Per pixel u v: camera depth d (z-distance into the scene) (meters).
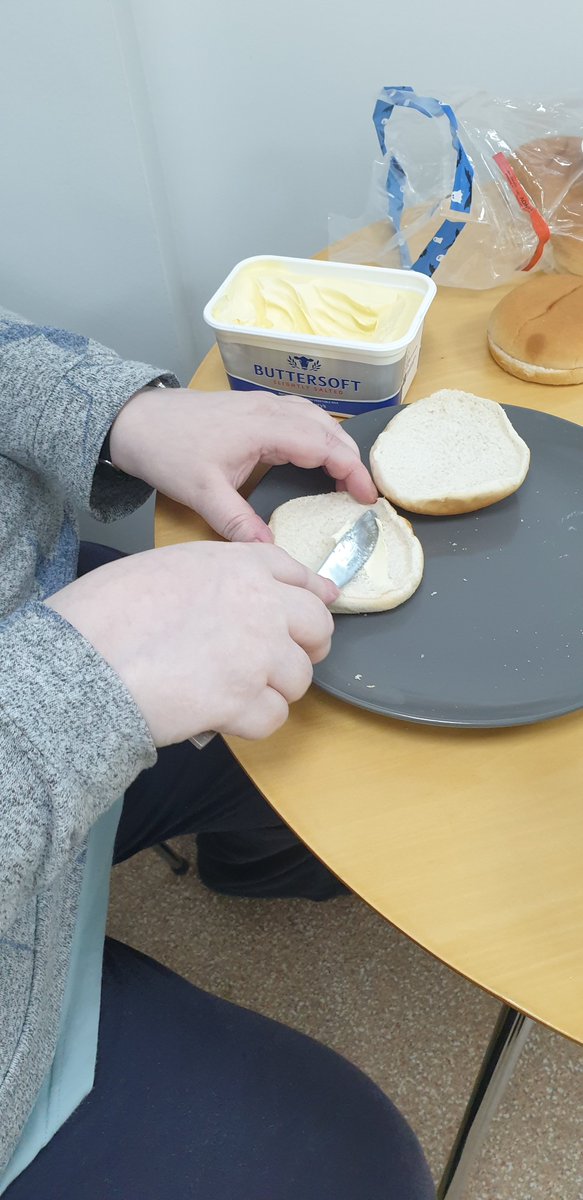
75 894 0.55
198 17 0.87
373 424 0.65
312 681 0.48
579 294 0.71
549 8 0.88
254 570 0.46
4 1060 0.45
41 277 0.95
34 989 0.47
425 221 0.83
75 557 0.65
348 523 0.56
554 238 0.79
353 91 0.95
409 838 0.43
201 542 0.49
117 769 0.39
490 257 0.80
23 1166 0.48
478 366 0.73
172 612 0.44
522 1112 0.85
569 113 0.84
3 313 0.69
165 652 0.42
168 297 1.00
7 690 0.37
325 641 0.47
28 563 0.59
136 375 0.60
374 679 0.48
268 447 0.58
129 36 0.82
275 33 0.89
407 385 0.70
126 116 0.81
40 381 0.59
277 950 0.99
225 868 0.97
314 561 0.55
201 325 1.16
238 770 0.75
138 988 0.58
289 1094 0.52
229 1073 0.53
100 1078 0.52
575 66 0.94
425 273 0.79
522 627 0.51
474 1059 0.89
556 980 0.38
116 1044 0.54
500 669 0.48
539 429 0.62
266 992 0.96
